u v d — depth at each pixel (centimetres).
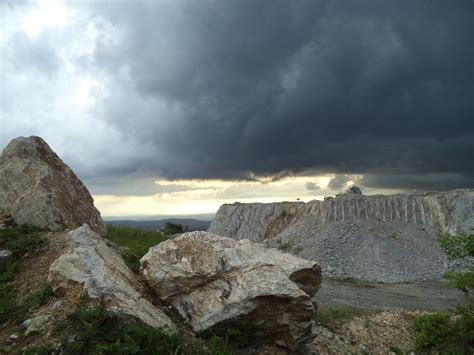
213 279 822
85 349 633
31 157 1298
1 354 633
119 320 690
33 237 1034
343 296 2047
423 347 1025
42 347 623
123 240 1478
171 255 858
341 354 960
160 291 837
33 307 755
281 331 798
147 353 654
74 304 723
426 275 2717
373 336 1102
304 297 762
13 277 891
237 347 771
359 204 4431
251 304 759
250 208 5556
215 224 5819
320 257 3111
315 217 4450
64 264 799
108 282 759
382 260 2980
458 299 2019
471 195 3994
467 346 995
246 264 820
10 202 1195
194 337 769
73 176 1423
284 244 3775
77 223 1258
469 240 1030
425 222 4022
